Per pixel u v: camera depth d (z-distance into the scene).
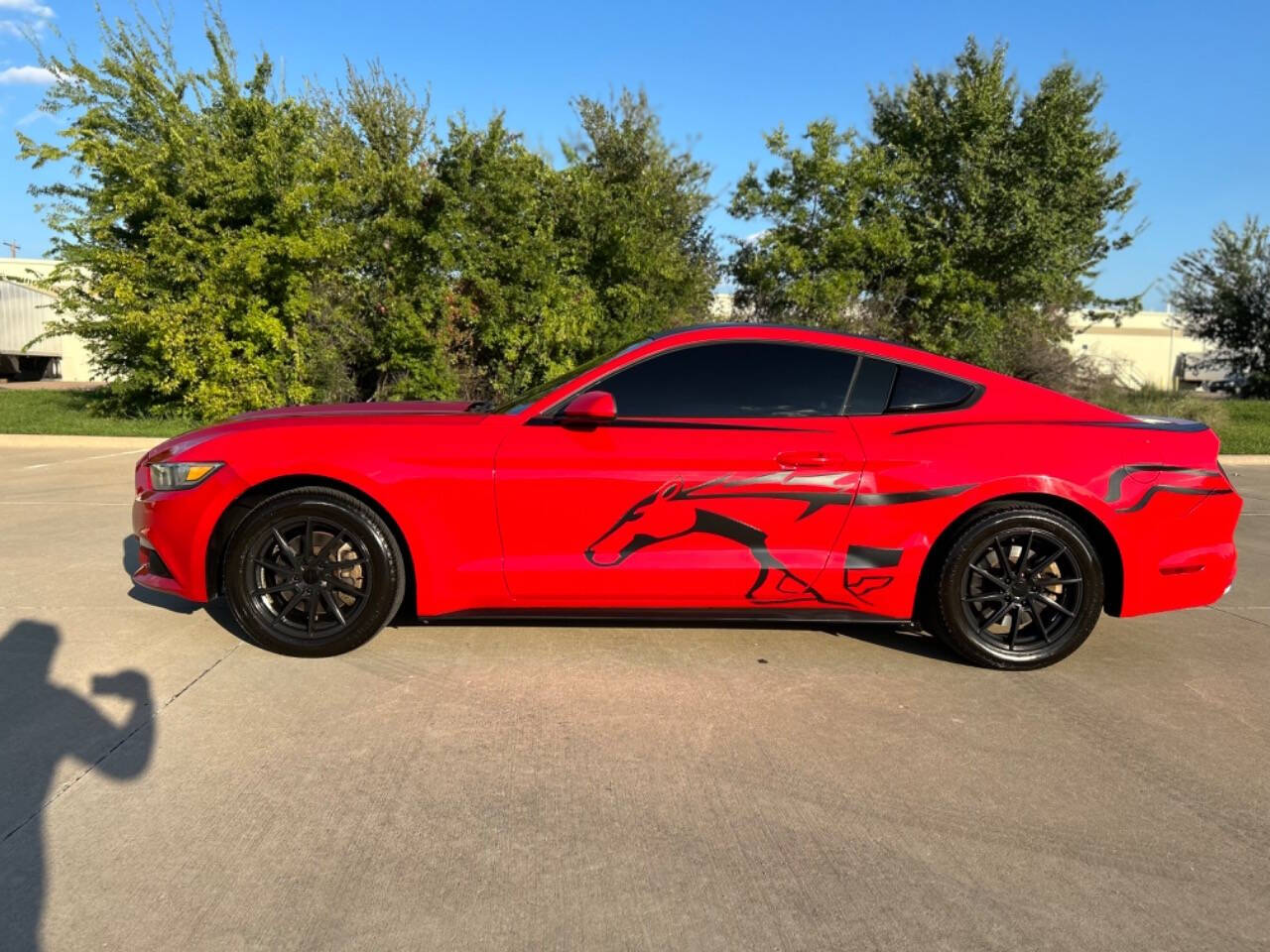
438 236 14.36
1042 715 3.54
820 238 18.14
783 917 2.26
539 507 3.80
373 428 3.91
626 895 2.33
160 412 15.63
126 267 13.41
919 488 3.85
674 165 20.56
